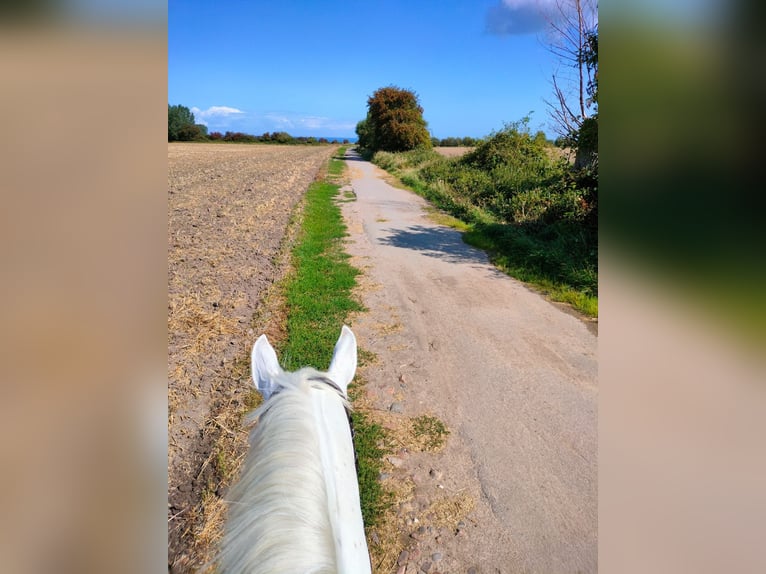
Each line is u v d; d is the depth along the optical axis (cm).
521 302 659
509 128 1844
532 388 437
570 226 936
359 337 527
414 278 746
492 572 256
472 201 1462
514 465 335
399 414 390
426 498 304
